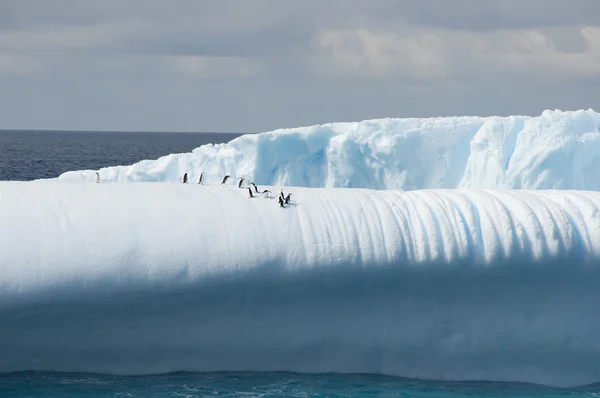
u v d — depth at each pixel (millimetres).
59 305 51938
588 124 95562
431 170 97250
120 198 58125
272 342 54875
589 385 57156
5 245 52844
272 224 56719
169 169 100562
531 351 56781
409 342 55844
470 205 59219
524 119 95688
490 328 56250
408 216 58344
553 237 57312
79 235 54188
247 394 51281
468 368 56562
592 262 57250
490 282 56250
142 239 54562
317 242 55906
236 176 97188
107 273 52719
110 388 51375
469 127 97750
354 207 58844
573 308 56875
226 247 54906
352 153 96500
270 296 54406
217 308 53844
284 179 97562
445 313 56062
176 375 54250
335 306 55094
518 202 59750
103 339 53062
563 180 92562
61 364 53312
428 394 53156
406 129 97938
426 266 55750
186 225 55969
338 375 55688
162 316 53281
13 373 52906
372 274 55375
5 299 51250
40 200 56938
